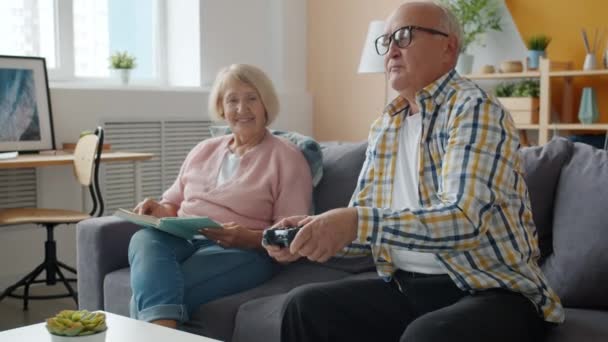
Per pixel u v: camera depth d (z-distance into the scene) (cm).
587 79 451
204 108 495
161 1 514
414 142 191
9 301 385
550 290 176
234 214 253
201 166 271
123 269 255
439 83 184
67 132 430
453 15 192
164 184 476
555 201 212
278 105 265
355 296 184
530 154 222
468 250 175
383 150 196
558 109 460
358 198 201
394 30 191
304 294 182
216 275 233
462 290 177
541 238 214
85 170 370
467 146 169
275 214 253
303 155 262
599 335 172
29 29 443
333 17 550
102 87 447
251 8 532
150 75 513
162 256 223
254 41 536
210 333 227
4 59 402
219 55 513
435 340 157
